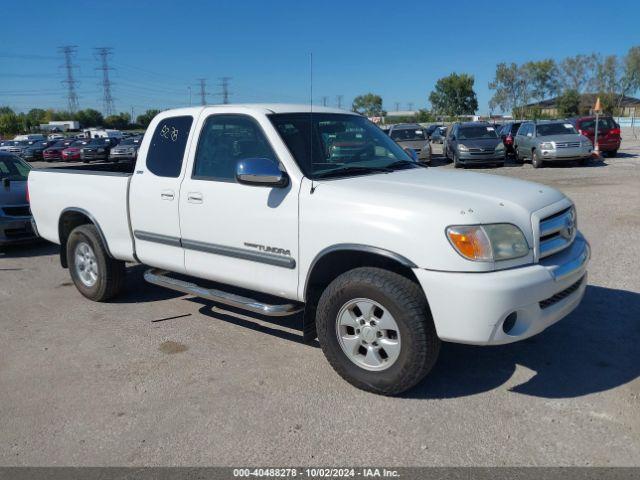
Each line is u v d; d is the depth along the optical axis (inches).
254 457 127.6
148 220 203.3
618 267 262.8
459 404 147.0
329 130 185.2
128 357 183.2
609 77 3186.5
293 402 150.9
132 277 271.7
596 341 182.5
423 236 138.3
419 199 144.7
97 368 175.8
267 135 171.6
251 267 175.0
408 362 143.4
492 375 162.2
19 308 238.4
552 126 804.6
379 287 143.6
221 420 143.3
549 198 158.1
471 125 871.1
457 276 135.2
